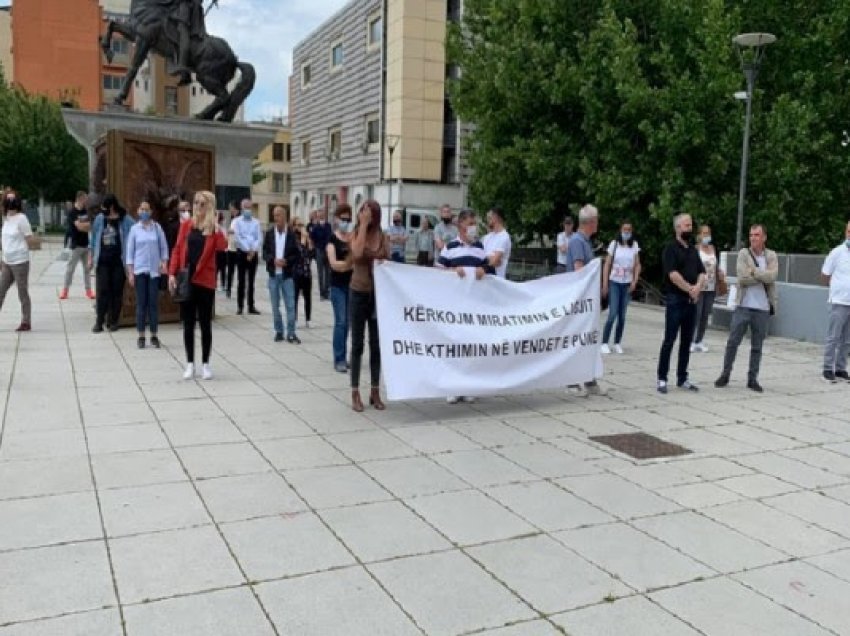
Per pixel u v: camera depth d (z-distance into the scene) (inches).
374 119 1781.5
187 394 306.0
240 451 236.2
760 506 206.2
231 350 407.8
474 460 235.6
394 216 652.1
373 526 183.3
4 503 190.1
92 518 182.4
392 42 1656.0
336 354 359.9
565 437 265.0
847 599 155.6
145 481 207.5
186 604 144.6
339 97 1963.6
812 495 215.9
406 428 268.5
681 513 199.3
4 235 429.1
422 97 1633.9
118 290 445.1
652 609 149.1
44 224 2015.3
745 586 160.1
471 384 294.0
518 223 933.2
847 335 381.4
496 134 901.8
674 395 339.0
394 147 1649.9
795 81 770.2
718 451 255.1
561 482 219.0
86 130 748.6
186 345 332.8
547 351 311.7
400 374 280.4
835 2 772.0
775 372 402.0
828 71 781.3
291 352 406.9
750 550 178.1
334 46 1998.0
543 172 827.4
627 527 188.9
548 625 141.7
